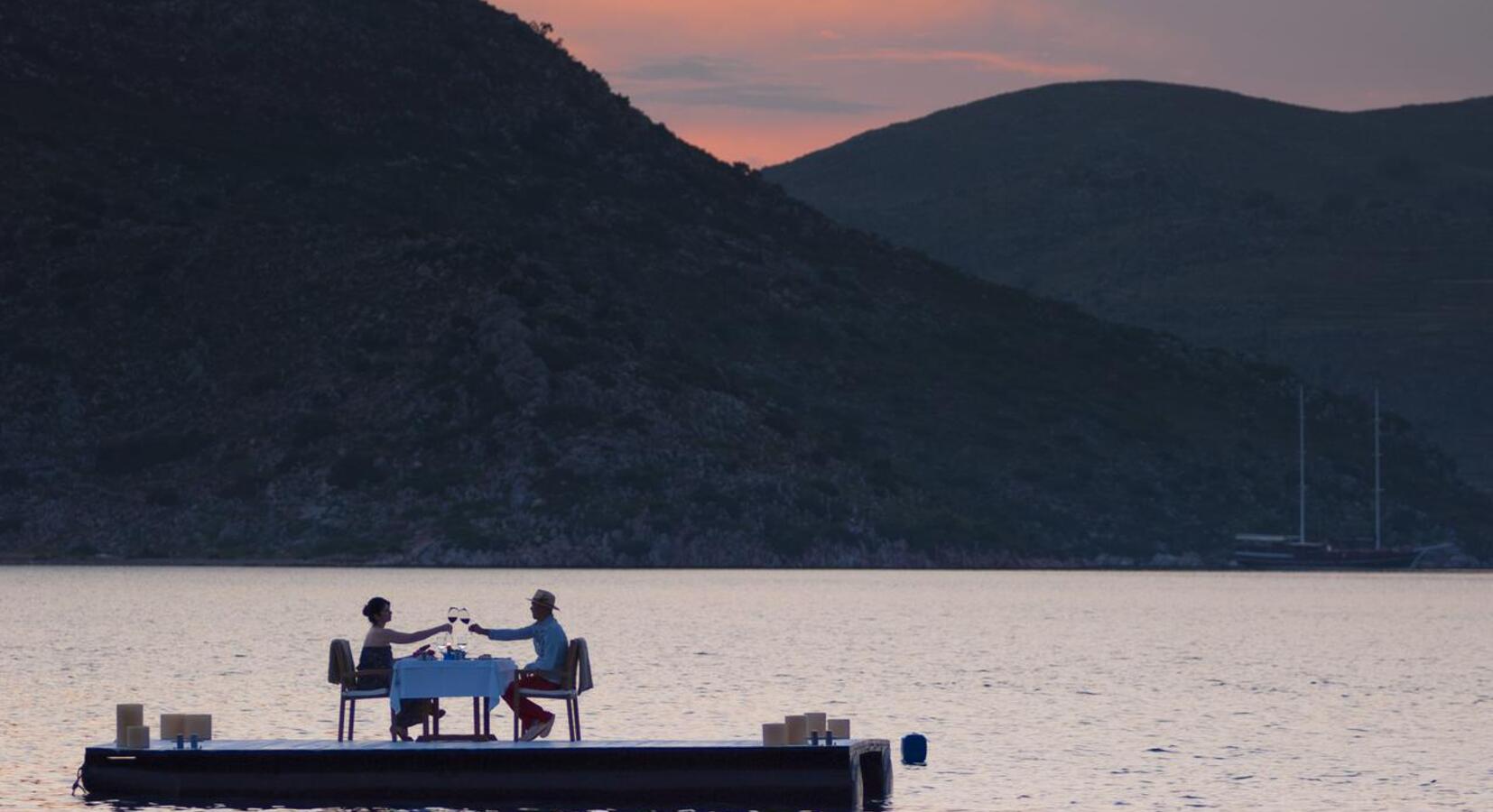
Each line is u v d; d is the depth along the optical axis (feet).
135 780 131.03
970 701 207.41
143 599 414.82
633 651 279.08
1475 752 164.76
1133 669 259.60
